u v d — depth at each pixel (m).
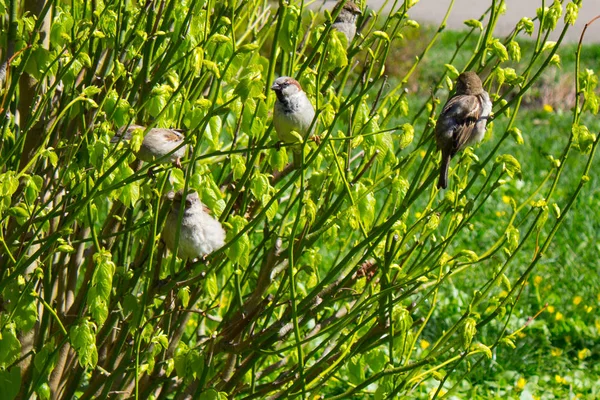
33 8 7.98
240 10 8.43
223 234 7.67
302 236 7.78
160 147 7.88
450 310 15.26
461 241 18.48
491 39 7.84
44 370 7.18
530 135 27.70
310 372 8.05
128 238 8.14
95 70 7.93
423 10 49.41
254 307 8.41
